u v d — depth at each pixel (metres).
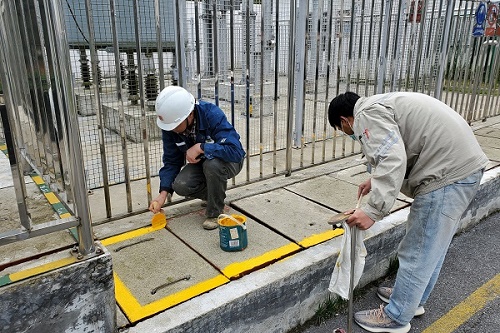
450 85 5.71
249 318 2.22
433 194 2.09
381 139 1.95
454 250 3.41
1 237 1.54
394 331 2.39
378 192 1.93
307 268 2.43
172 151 2.95
